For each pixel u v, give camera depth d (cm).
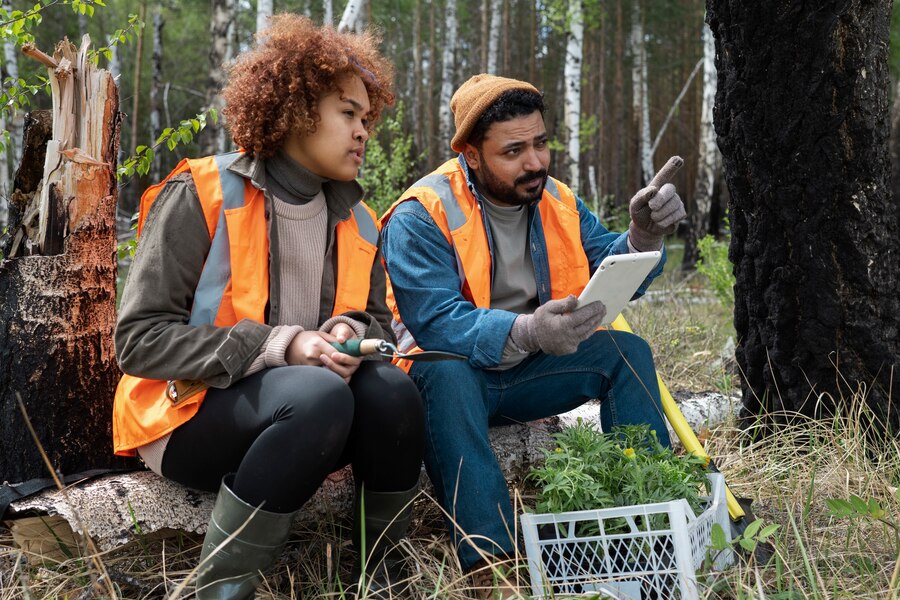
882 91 298
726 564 224
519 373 260
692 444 251
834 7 284
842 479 279
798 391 315
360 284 232
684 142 2666
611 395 255
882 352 303
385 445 208
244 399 200
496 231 263
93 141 258
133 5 2239
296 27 215
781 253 308
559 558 214
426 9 2503
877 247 302
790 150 298
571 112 1341
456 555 222
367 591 202
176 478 218
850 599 204
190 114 2308
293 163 220
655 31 2461
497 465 230
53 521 224
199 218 209
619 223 1341
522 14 2380
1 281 253
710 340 521
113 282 265
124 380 222
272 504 193
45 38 1862
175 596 181
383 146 1407
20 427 248
